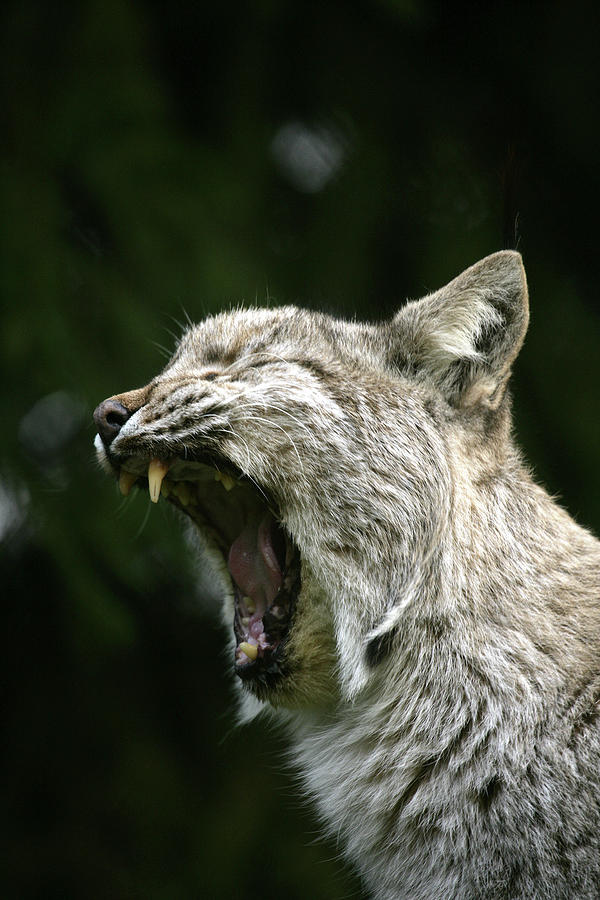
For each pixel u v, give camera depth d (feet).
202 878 35.58
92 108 36.06
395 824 23.80
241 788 37.63
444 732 23.07
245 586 25.44
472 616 23.40
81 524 33.60
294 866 35.22
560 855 21.63
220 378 24.43
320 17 39.88
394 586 23.41
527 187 40.55
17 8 36.24
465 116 40.81
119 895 36.11
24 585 37.45
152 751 38.24
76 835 37.52
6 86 35.86
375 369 24.57
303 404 23.70
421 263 38.75
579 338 38.73
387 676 23.71
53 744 38.63
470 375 24.49
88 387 32.86
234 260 35.81
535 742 22.27
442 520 23.70
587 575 24.29
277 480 23.67
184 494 26.27
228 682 40.29
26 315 33.04
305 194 40.29
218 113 39.11
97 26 36.40
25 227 34.22
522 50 40.34
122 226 35.45
